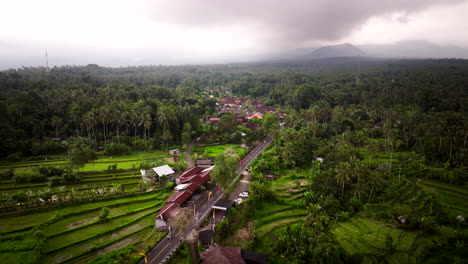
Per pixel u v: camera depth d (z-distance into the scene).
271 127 166.38
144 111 161.50
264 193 97.31
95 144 149.62
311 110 177.38
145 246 71.50
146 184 105.62
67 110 172.38
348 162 98.94
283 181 112.31
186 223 80.38
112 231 77.38
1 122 136.88
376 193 97.75
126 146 147.12
